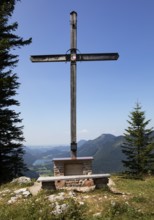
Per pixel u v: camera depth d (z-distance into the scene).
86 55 12.54
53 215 8.34
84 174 12.48
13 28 18.44
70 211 8.45
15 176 17.73
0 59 17.58
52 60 12.62
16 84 18.20
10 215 8.68
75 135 12.42
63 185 11.90
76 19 12.62
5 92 17.20
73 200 9.17
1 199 10.81
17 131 18.00
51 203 8.92
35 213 8.49
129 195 10.69
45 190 10.72
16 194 10.95
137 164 24.59
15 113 18.16
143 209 9.10
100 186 11.48
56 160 12.52
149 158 24.92
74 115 12.37
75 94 12.42
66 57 12.57
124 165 25.41
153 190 12.91
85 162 12.56
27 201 9.71
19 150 18.36
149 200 10.06
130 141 25.88
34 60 12.63
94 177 11.41
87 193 10.71
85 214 8.55
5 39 16.61
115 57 12.53
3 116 17.22
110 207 8.90
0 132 17.55
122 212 8.76
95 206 9.20
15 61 18.56
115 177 16.53
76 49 12.56
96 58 12.50
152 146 24.72
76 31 12.61
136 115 26.28
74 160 12.46
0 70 18.16
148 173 23.22
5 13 17.55
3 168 17.55
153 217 8.42
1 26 17.77
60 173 12.49
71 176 11.36
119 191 12.09
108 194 10.52
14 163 17.86
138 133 25.59
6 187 13.10
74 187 11.83
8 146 17.75
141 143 25.39
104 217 8.27
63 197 9.56
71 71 12.53
